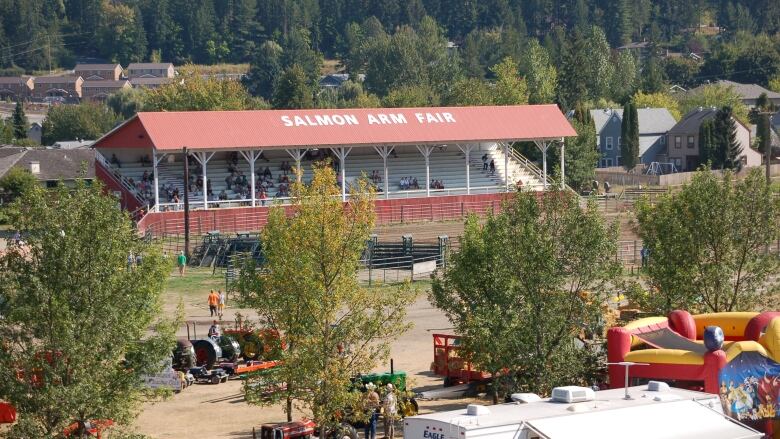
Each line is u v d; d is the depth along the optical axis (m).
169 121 113.75
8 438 35.69
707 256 54.31
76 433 37.44
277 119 119.44
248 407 50.81
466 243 47.50
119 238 38.00
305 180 123.62
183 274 90.88
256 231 109.44
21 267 37.03
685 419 31.36
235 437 45.41
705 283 53.50
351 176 126.88
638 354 40.81
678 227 54.16
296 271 43.25
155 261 38.56
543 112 135.00
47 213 37.38
